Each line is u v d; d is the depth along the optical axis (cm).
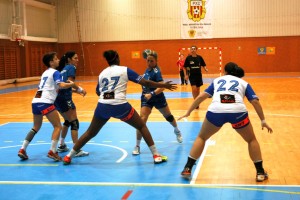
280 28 3003
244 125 564
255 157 570
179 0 3081
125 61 3191
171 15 3102
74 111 750
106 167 659
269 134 909
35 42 2992
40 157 735
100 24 3194
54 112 700
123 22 3164
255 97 566
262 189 529
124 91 648
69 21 3231
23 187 559
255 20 3020
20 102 1642
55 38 3241
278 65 3039
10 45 2709
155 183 565
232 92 568
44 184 571
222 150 759
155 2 3108
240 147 781
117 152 764
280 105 1395
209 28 3072
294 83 2200
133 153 742
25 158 718
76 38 3234
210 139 855
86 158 723
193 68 1320
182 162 680
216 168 638
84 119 1189
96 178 596
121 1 3147
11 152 778
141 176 602
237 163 668
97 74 3244
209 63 3095
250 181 568
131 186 553
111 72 647
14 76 2767
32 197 515
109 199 501
